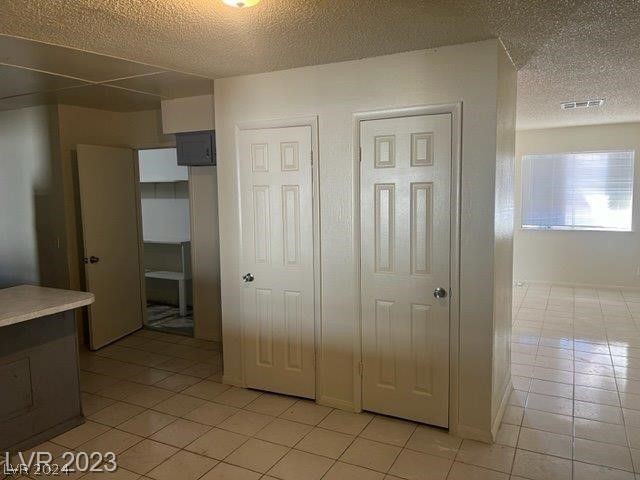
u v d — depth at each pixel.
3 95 4.00
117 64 3.04
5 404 2.70
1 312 2.63
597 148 6.58
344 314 3.19
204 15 2.20
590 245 6.80
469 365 2.84
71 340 3.04
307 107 3.17
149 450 2.79
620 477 2.47
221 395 3.53
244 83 3.36
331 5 2.10
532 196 7.05
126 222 4.90
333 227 3.17
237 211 3.50
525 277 7.20
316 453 2.74
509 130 3.14
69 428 3.03
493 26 2.42
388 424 3.05
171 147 4.70
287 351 3.44
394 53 2.86
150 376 3.90
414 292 2.97
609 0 2.10
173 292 6.20
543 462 2.61
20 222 4.86
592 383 3.63
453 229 2.80
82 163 4.37
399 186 2.94
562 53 2.96
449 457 2.67
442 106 2.77
